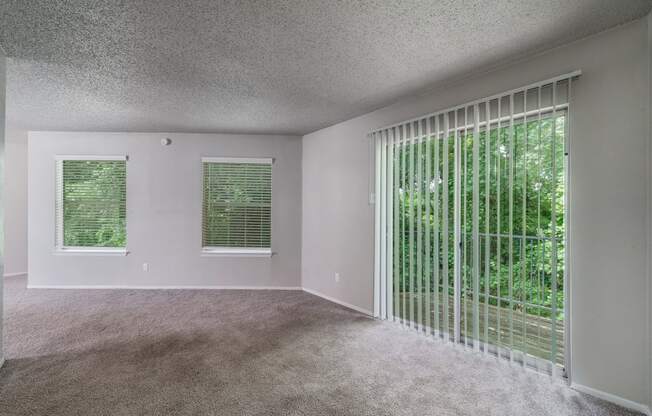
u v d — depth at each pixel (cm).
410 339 332
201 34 235
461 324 314
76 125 495
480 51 259
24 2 197
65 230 539
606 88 231
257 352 303
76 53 264
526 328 266
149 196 539
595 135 235
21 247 654
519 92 272
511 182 272
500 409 219
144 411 214
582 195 241
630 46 221
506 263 277
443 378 257
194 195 541
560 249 250
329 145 491
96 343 319
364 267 425
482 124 295
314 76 307
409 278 360
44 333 344
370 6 202
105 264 536
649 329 212
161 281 539
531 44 248
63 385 245
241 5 201
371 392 238
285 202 547
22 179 655
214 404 223
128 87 338
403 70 293
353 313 417
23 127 509
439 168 329
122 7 203
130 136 537
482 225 293
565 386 244
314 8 204
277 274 545
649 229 214
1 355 272
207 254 539
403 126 366
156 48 256
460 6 202
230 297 489
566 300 247
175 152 541
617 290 226
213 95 360
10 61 278
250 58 272
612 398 226
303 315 408
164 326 366
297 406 221
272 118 450
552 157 251
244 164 548
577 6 203
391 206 382
